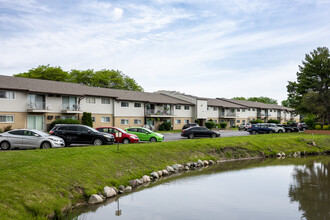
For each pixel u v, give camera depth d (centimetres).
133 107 4819
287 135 3881
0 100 3231
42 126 3644
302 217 1043
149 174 1642
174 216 1024
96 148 1759
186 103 5825
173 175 1752
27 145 1825
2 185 949
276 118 9069
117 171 1477
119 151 1728
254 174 1831
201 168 2027
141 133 2644
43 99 3672
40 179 1095
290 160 2534
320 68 4978
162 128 5159
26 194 969
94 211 1049
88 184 1223
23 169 1110
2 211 830
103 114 4356
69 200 1073
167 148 2144
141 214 1037
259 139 3142
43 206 952
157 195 1288
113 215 1017
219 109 6925
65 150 1605
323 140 3481
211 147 2498
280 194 1352
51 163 1257
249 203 1202
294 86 5297
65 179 1178
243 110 7706
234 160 2448
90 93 4169
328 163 2356
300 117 10412
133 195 1280
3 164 1151
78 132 2078
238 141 2833
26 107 3466
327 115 4747
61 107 3844
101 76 6262
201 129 3356
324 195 1341
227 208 1130
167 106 5516
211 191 1381
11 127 3309
